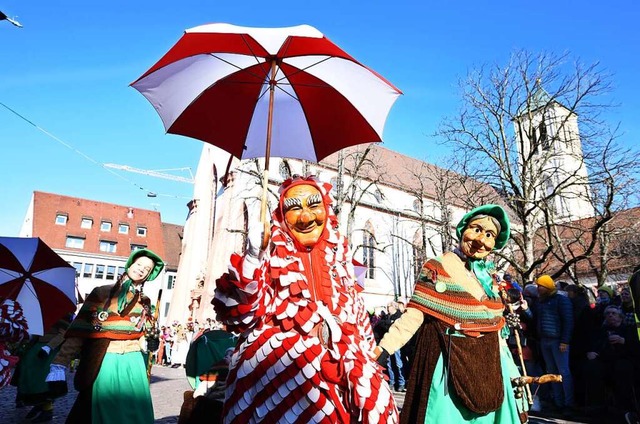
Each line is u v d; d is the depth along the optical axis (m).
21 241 5.23
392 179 37.91
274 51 2.25
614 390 6.75
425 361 3.10
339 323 2.36
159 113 2.93
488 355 3.01
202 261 40.31
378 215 34.44
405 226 35.56
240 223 31.47
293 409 2.08
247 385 2.16
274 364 2.13
